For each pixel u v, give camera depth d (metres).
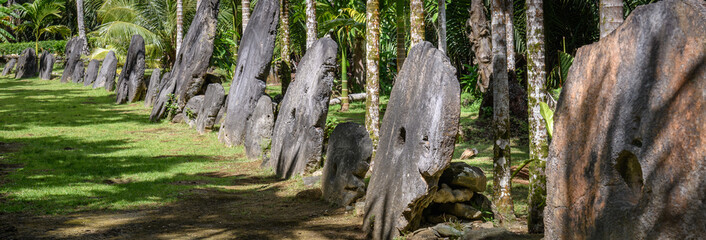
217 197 8.77
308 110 10.34
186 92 17.64
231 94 15.84
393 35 24.03
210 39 17.61
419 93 6.22
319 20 18.11
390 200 6.28
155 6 28.78
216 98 15.61
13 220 6.99
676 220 3.14
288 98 11.70
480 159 11.58
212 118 15.71
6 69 33.97
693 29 3.21
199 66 17.50
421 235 5.84
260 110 12.62
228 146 14.14
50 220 7.06
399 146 6.56
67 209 7.73
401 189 6.10
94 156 12.38
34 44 40.25
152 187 9.34
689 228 3.06
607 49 3.81
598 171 3.73
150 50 29.52
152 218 7.30
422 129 5.90
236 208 7.98
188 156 12.77
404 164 6.18
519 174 9.99
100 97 23.77
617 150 3.58
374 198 6.66
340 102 20.66
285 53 16.59
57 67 35.75
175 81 18.42
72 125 16.91
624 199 3.55
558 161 4.13
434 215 6.50
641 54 3.53
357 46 22.89
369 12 9.65
